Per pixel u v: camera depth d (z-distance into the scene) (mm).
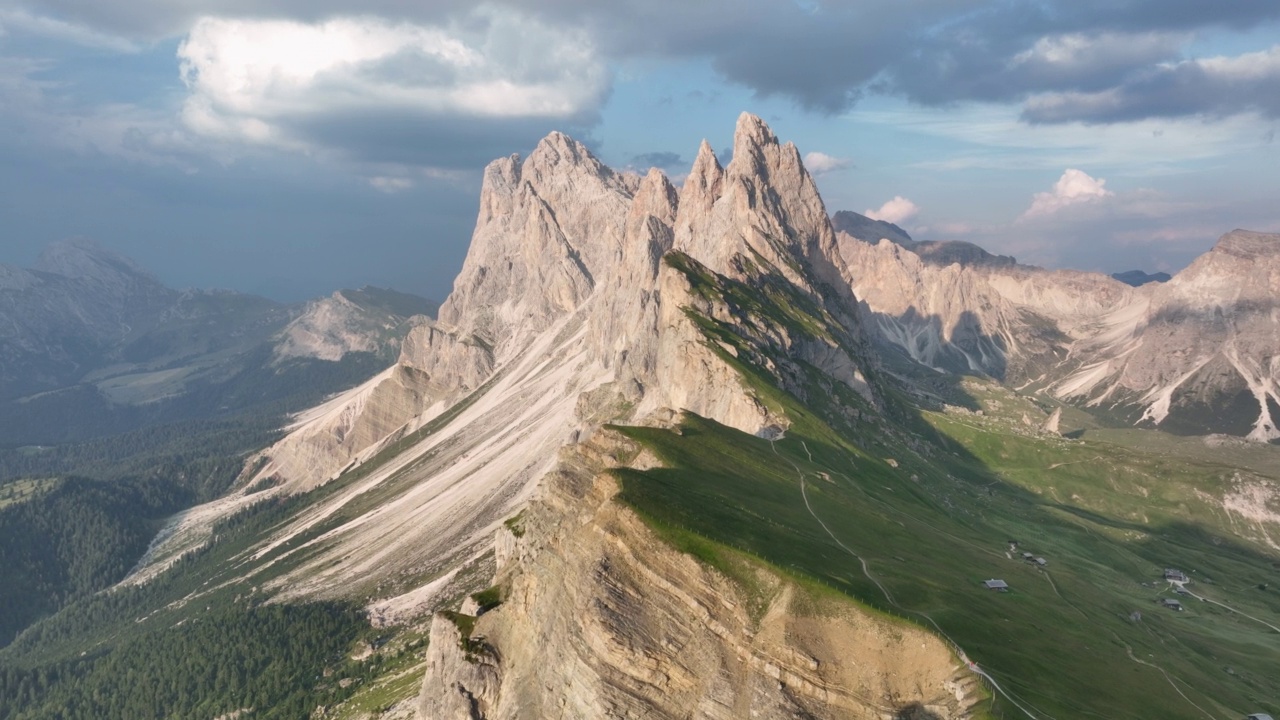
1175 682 111250
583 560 97938
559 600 99562
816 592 87750
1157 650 130750
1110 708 89625
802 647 82438
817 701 79000
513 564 134750
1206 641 160500
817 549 106188
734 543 95562
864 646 83438
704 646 85562
